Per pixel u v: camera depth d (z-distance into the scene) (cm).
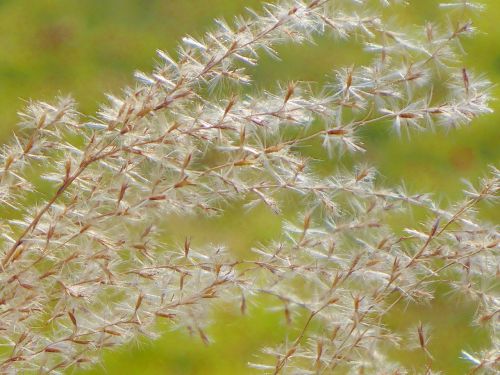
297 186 50
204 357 64
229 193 50
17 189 50
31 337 49
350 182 50
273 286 51
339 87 50
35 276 49
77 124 50
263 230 66
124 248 49
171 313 49
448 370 63
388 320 63
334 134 50
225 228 65
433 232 50
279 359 50
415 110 50
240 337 65
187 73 49
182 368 64
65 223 49
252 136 50
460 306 64
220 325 65
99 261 49
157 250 61
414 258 50
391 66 52
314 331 62
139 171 50
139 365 64
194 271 49
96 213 49
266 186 50
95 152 49
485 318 50
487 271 50
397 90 51
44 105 50
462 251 50
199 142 51
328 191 51
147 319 49
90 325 49
